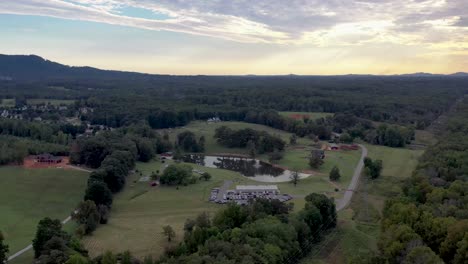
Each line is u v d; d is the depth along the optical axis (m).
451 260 110.81
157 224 149.62
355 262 109.56
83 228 135.25
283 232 117.25
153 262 109.88
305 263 117.19
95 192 159.88
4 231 140.12
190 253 112.69
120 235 138.75
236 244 107.12
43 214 158.75
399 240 111.50
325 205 143.38
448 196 142.12
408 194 156.75
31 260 119.62
